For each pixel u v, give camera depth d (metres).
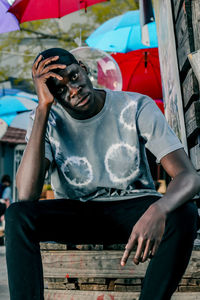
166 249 1.44
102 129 1.87
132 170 1.86
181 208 1.49
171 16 2.73
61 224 1.72
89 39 6.51
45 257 1.93
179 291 1.81
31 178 1.72
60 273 1.91
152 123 1.81
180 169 1.62
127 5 10.75
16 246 1.50
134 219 1.74
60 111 1.92
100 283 1.88
